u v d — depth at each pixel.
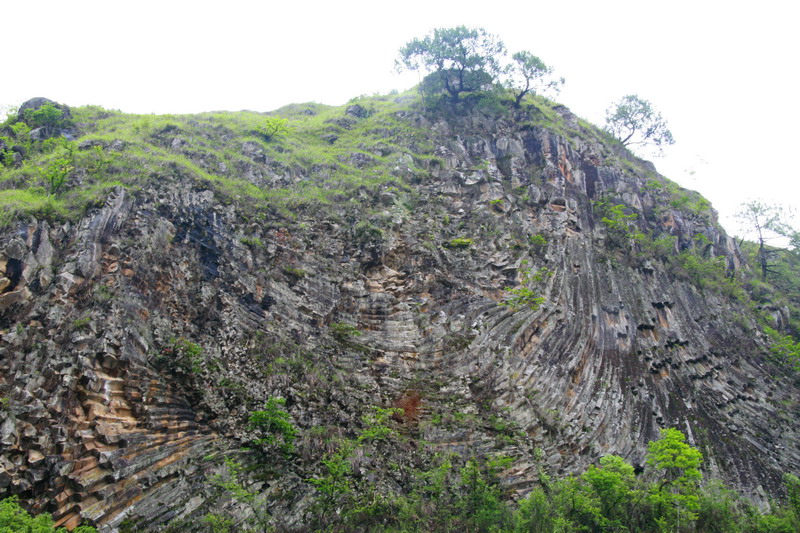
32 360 14.41
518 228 30.59
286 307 22.09
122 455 14.22
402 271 25.92
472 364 23.17
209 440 16.92
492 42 41.12
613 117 49.66
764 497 25.72
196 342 18.67
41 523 11.48
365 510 17.28
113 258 17.78
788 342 36.12
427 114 39.47
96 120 30.05
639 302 31.73
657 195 42.00
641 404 27.11
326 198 28.14
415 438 20.64
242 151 29.73
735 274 41.53
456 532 17.48
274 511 16.22
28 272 15.99
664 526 18.28
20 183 20.36
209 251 21.11
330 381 20.92
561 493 18.67
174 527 14.11
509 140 36.97
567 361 26.09
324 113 43.62
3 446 12.66
